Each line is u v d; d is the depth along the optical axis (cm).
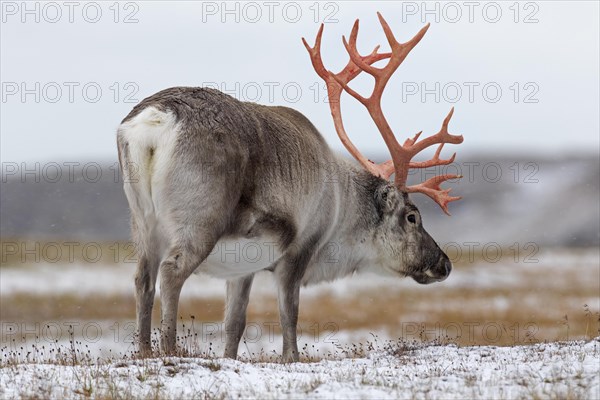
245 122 1530
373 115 1933
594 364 1327
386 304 4209
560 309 4053
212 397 1155
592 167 16938
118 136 1442
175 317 1413
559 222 14175
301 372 1362
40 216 14338
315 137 1772
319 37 1991
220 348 2777
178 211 1424
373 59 2055
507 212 14962
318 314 3812
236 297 1753
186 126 1435
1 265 5569
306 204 1703
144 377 1251
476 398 1131
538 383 1214
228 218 1484
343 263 1938
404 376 1302
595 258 7300
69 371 1300
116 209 14738
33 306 3975
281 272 1734
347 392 1169
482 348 1661
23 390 1174
